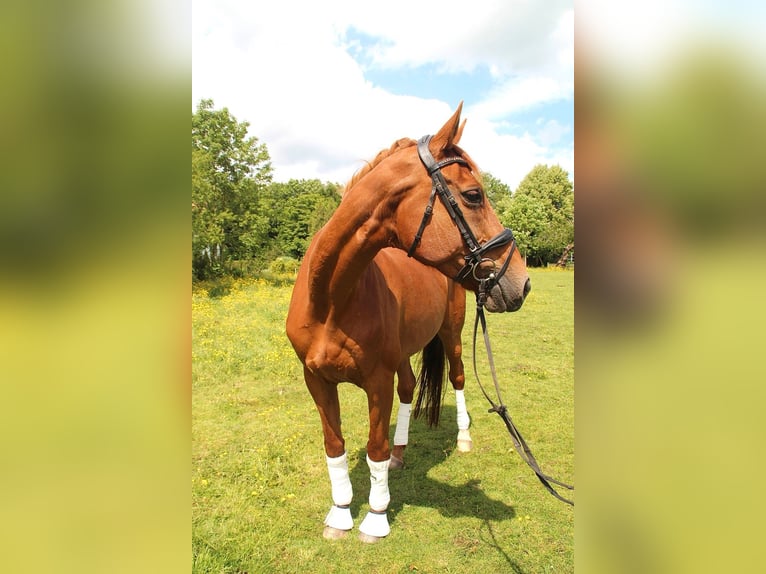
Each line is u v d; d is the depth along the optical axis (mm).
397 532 2750
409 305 2955
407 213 2092
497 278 2045
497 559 2525
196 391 5242
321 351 2465
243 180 18094
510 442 4012
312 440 3984
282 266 23500
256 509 2959
